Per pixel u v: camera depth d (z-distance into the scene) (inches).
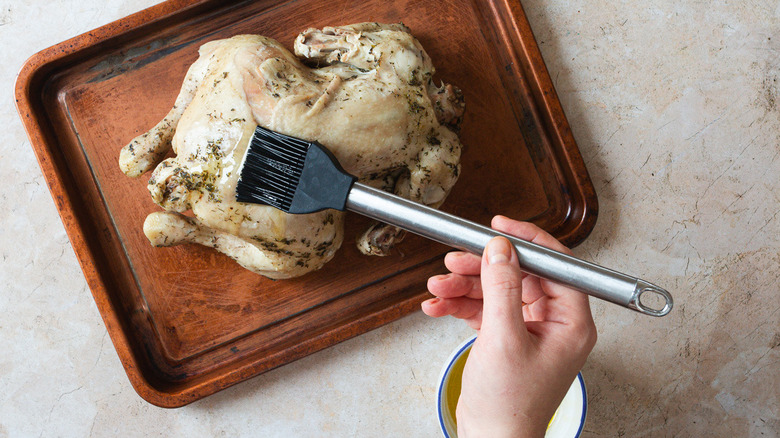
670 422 27.4
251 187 22.6
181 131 23.3
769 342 27.4
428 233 21.1
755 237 27.4
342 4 26.8
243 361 26.8
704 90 27.4
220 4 26.5
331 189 22.0
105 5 27.5
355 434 27.5
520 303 20.3
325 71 24.2
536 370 20.9
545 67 26.1
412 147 23.9
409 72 23.8
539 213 26.9
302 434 27.5
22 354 27.4
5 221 27.3
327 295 26.9
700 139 27.4
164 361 26.9
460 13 26.9
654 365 27.5
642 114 27.4
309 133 22.8
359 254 26.9
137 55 26.7
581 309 21.8
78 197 26.7
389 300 26.9
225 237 25.2
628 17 27.4
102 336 27.5
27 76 25.9
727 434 27.4
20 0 27.4
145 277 26.9
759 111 27.4
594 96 27.4
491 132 26.9
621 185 27.4
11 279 27.3
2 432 27.4
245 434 27.5
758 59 27.4
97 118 26.7
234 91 23.0
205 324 26.9
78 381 27.4
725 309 27.4
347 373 27.5
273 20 26.8
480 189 26.9
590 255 27.4
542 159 26.9
